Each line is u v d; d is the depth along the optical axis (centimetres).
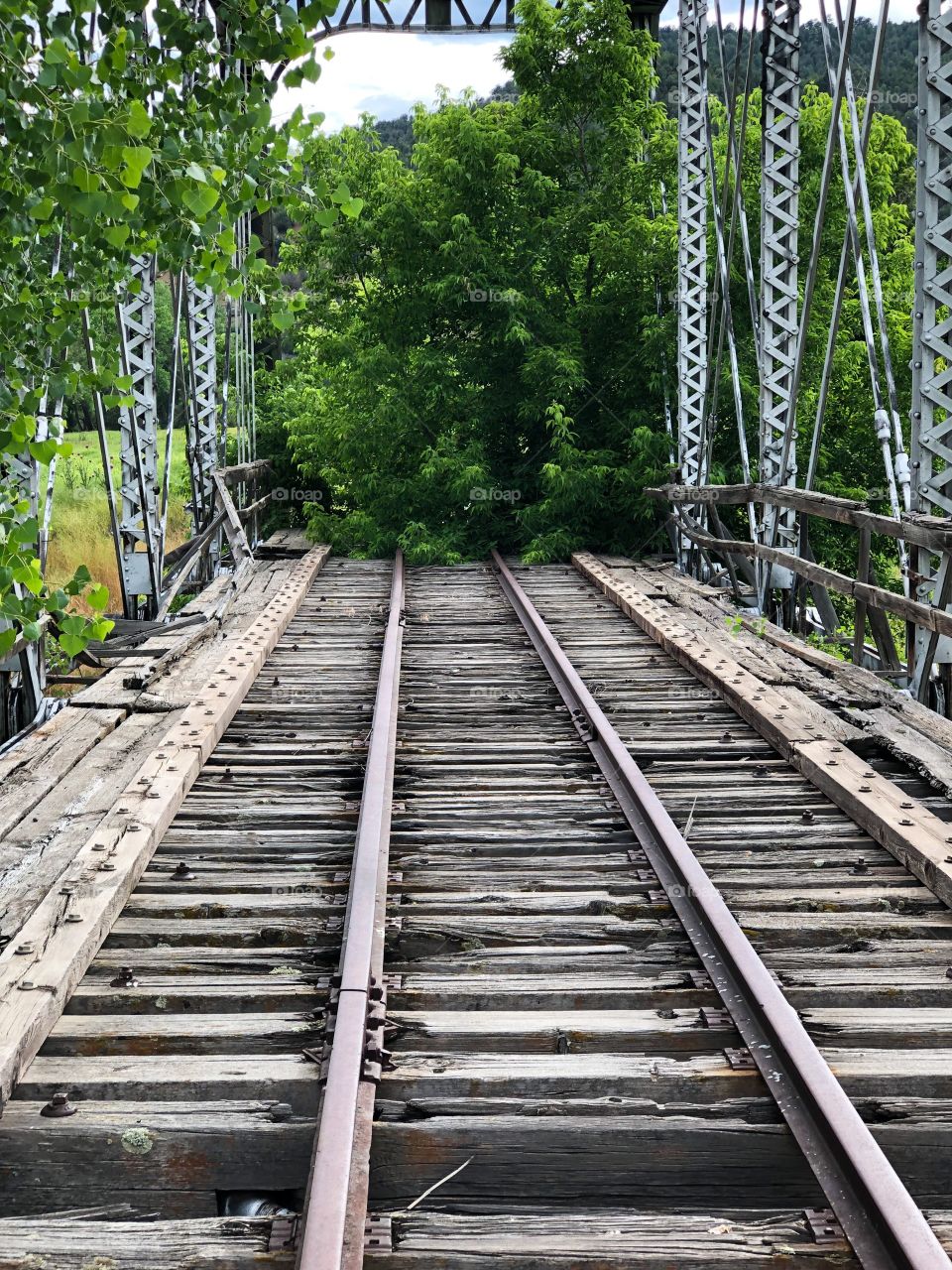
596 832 594
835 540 1997
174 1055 385
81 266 446
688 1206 331
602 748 749
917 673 829
